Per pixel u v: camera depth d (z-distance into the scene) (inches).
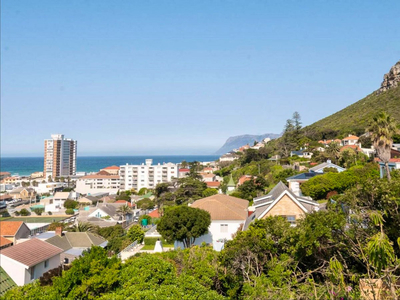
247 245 839.1
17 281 1240.8
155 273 807.1
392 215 700.7
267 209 1328.7
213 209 1850.4
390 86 6776.6
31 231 2849.4
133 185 7618.1
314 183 2267.5
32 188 7559.1
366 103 6825.8
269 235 853.2
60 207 5359.3
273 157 5310.0
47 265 1408.7
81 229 2546.8
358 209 753.6
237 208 1952.5
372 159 3078.2
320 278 813.2
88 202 5334.6
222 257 901.2
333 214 768.3
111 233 2556.6
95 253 885.8
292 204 1325.0
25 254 1323.8
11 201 6437.0
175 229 1619.1
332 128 6028.5
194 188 4062.5
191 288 786.2
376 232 717.9
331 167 2851.9
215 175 6466.5
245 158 5689.0
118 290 801.6
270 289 707.4
